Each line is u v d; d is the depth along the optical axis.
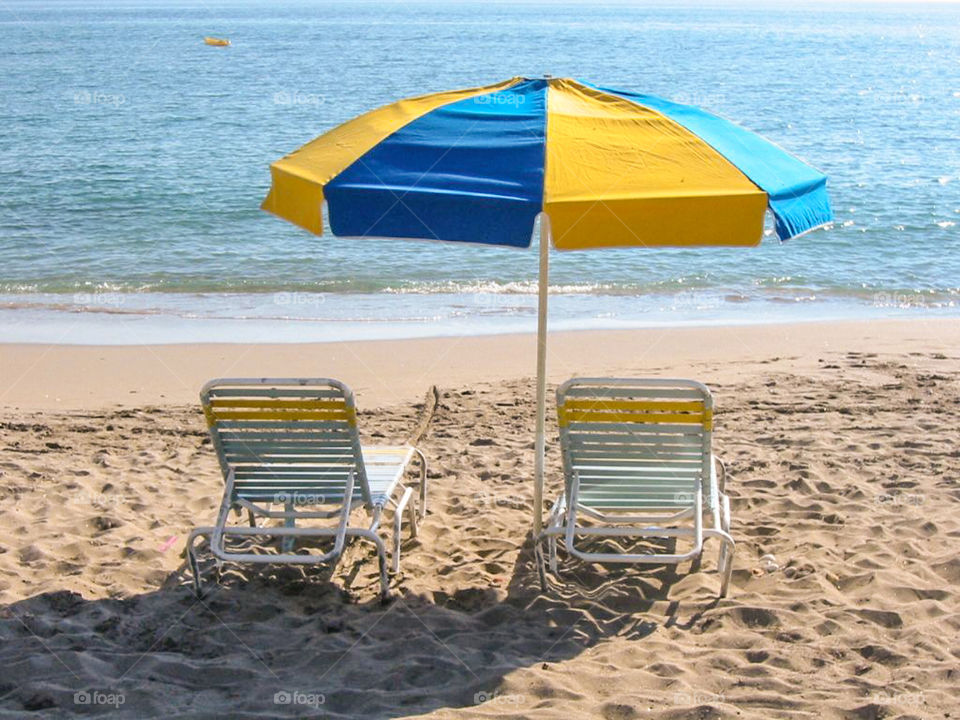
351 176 4.09
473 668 3.96
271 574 4.90
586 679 3.85
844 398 8.20
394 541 4.88
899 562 4.89
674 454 4.66
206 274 13.97
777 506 5.77
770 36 108.50
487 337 10.80
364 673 3.93
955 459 6.56
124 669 3.95
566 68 56.41
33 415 7.95
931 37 113.44
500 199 3.84
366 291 13.07
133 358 9.92
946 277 14.05
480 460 6.72
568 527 4.62
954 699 3.64
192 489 6.11
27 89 39.81
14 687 3.82
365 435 7.37
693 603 4.54
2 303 12.36
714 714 3.54
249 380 4.49
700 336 10.88
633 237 3.83
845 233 16.45
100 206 18.39
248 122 30.17
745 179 4.02
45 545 5.16
